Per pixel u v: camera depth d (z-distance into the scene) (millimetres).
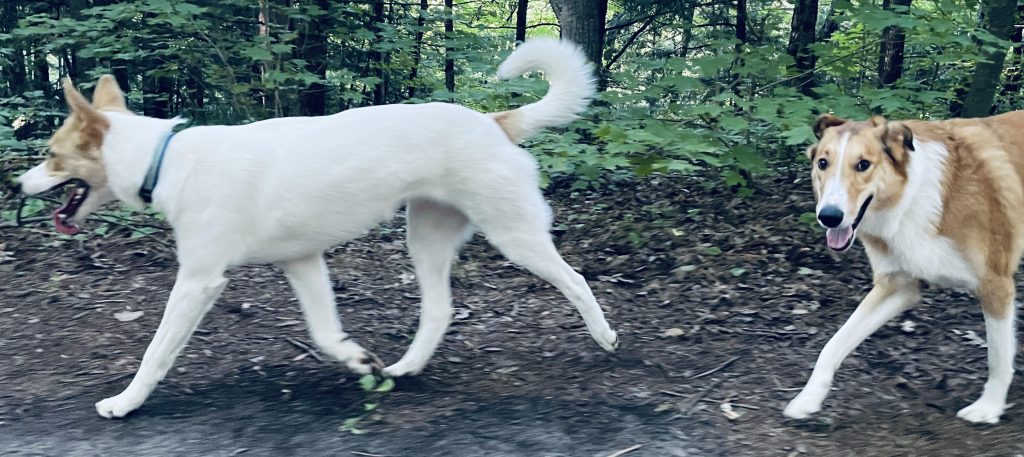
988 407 3383
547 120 3924
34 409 3543
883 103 6289
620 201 7992
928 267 3299
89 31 7738
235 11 9602
